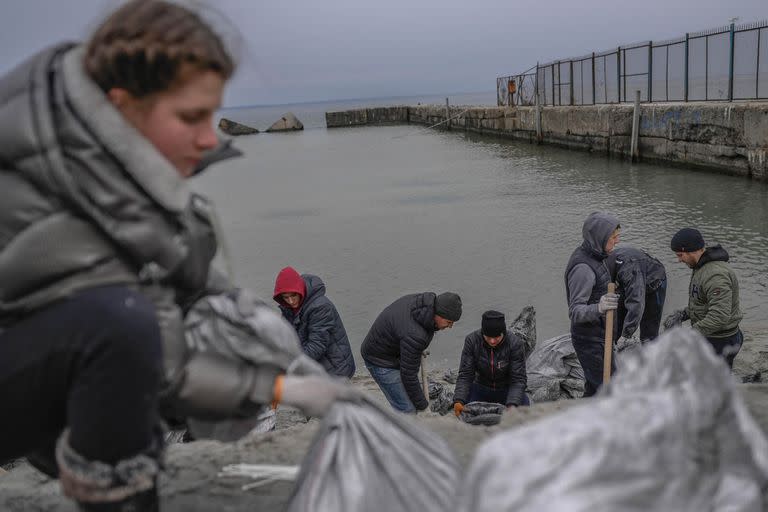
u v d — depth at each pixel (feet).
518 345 19.97
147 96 3.72
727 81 66.64
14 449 4.00
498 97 139.33
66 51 3.85
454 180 75.66
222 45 3.78
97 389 3.62
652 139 72.95
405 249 44.52
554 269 37.47
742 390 8.33
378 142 147.33
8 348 3.61
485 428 8.04
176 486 6.98
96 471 3.80
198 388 4.44
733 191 54.13
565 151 95.14
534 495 3.12
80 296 3.62
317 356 18.95
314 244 47.98
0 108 3.59
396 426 5.39
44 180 3.51
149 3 3.72
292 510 5.06
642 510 3.26
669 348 4.07
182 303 4.70
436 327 19.34
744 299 30.76
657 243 40.65
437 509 4.93
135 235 3.68
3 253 3.55
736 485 3.98
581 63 97.14
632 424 3.43
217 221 4.61
